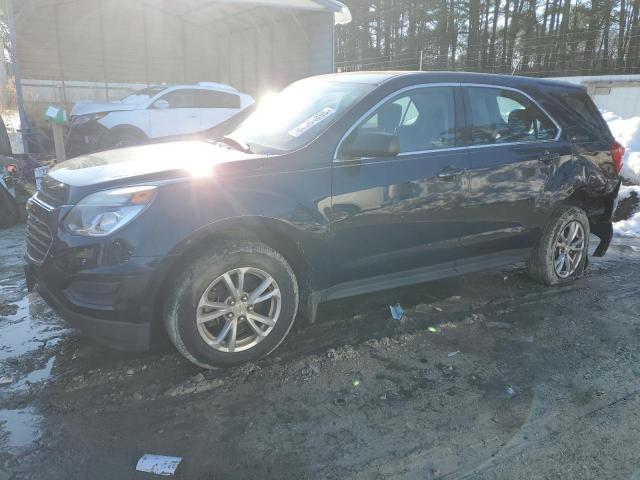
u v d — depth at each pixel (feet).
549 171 14.34
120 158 11.69
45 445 8.39
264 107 14.79
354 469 8.01
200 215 9.73
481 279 16.15
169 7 57.31
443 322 13.08
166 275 9.73
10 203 22.07
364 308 13.83
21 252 18.54
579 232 15.78
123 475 7.80
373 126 11.84
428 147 12.50
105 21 57.82
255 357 10.82
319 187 10.94
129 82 60.80
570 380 10.56
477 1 128.57
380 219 11.73
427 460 8.21
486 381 10.46
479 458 8.27
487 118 13.56
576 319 13.41
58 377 10.34
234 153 11.49
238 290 10.36
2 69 70.64
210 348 10.25
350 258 11.64
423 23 136.67
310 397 9.84
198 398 9.75
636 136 29.96
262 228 10.61
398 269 12.51
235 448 8.43
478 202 13.12
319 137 11.22
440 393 10.03
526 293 15.07
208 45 64.90
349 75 13.98
